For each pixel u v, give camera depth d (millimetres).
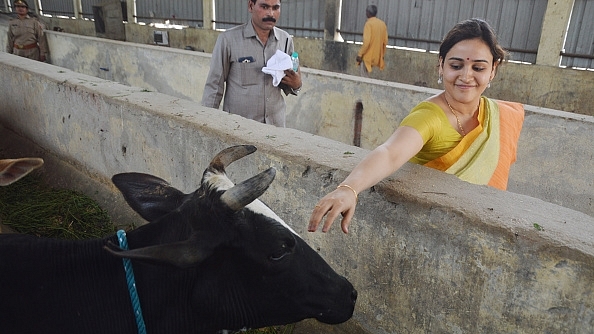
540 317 2002
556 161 4469
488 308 2152
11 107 5770
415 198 2279
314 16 12219
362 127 5809
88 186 4699
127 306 2008
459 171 2475
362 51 10289
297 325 3016
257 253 1914
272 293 2012
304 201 2793
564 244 1885
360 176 1975
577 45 8742
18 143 5695
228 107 4398
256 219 1937
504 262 2047
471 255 2148
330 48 11766
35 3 20234
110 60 9562
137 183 2258
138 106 3883
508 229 2014
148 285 2004
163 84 8406
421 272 2361
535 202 2244
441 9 10336
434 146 2434
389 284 2525
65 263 1999
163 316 2031
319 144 3025
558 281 1913
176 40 14938
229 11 13727
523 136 4625
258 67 4246
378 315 2631
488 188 2367
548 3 8766
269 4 4012
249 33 4160
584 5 8508
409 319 2490
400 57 10656
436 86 10312
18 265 1943
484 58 2244
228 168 3232
